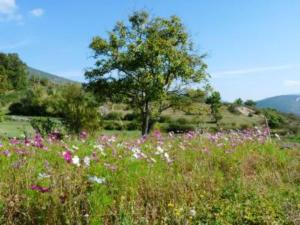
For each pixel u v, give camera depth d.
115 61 35.38
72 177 6.83
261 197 7.91
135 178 7.88
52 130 23.36
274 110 71.69
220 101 57.44
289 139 27.09
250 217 6.79
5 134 12.44
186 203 7.30
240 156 12.54
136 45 36.06
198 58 37.59
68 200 6.07
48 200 6.08
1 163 7.71
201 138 14.52
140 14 36.97
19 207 6.00
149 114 36.72
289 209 7.36
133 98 36.25
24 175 6.85
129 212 6.43
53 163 8.15
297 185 9.91
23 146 9.32
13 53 139.38
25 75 135.38
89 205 6.18
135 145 11.50
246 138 15.79
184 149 12.35
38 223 5.85
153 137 14.35
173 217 6.55
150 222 6.41
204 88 37.06
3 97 73.69
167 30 37.47
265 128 17.50
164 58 35.28
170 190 7.64
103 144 11.25
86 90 35.16
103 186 6.86
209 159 11.44
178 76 36.03
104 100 35.72
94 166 7.91
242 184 8.92
